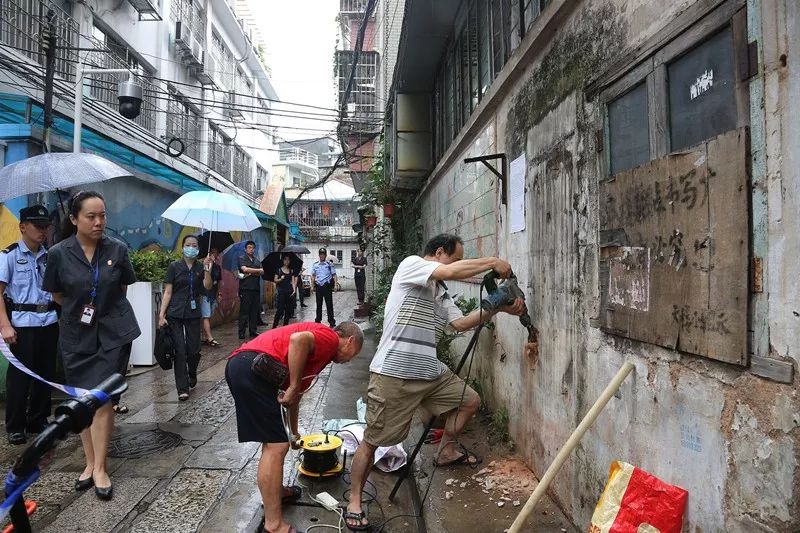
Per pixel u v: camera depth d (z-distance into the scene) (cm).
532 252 369
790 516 150
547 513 317
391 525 329
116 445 443
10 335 423
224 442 451
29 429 461
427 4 685
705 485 188
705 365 188
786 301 153
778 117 155
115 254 374
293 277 1111
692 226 192
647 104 227
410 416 329
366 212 1460
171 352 573
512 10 473
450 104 777
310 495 360
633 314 231
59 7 1051
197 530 310
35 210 443
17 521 150
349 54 2139
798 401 149
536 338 359
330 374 717
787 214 152
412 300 333
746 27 168
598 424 267
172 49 1603
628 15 241
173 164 1484
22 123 670
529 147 376
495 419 445
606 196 257
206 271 623
